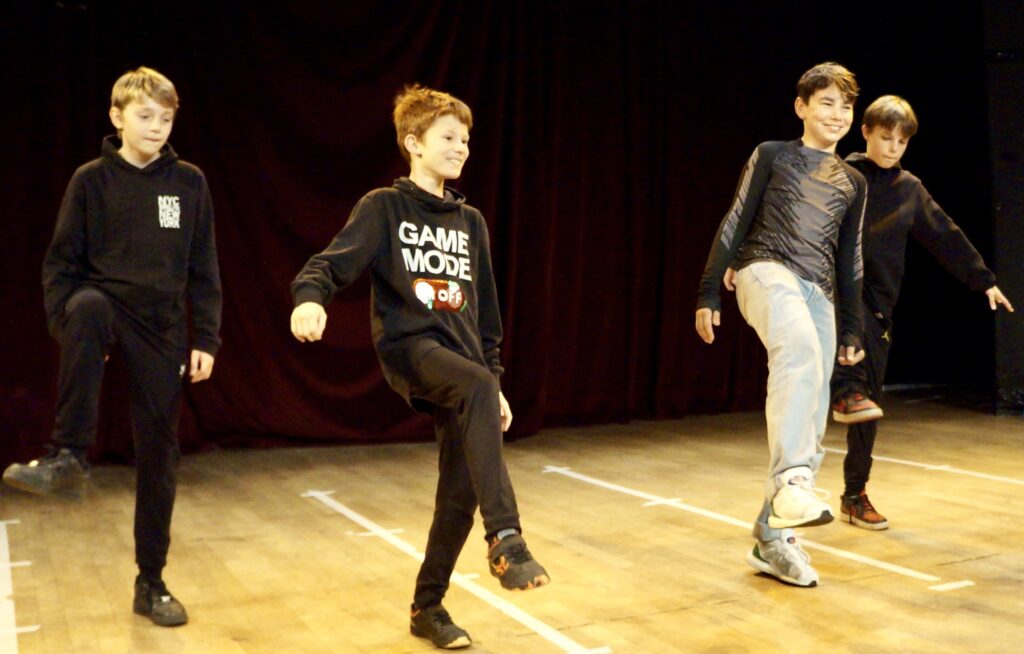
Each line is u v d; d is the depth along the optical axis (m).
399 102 2.39
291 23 5.40
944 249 3.69
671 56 6.57
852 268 3.02
